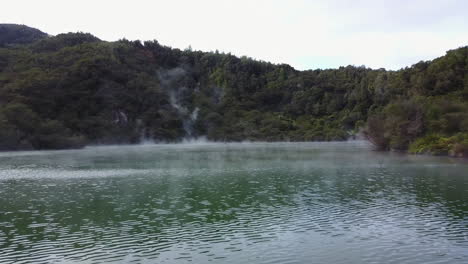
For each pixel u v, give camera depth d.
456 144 73.44
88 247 24.22
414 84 130.75
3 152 104.81
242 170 58.97
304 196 38.09
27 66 172.38
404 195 37.78
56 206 34.72
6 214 32.03
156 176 52.84
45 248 24.06
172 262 21.78
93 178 51.19
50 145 121.06
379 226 27.91
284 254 22.83
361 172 54.31
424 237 25.44
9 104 122.00
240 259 22.12
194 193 40.16
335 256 22.45
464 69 112.88
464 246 23.78
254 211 32.41
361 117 189.50
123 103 178.50
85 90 168.62
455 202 34.50
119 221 29.75
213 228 27.83
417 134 87.62
